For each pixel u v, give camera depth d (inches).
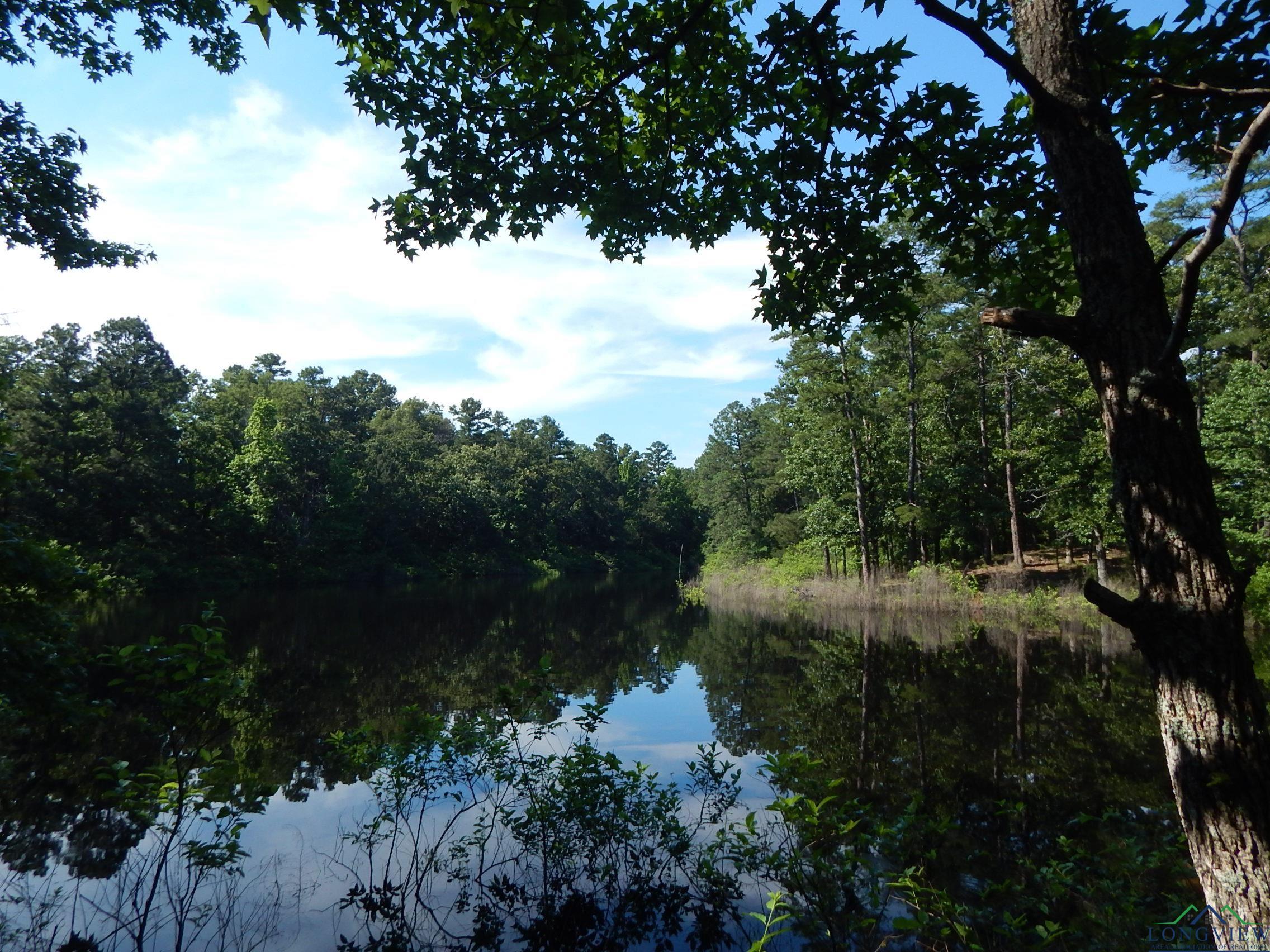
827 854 195.3
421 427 2583.7
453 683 487.5
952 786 269.0
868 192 154.9
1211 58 118.3
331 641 694.5
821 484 1117.1
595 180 158.6
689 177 168.2
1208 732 86.7
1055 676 480.4
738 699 444.1
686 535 3137.3
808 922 169.0
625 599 1327.5
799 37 136.9
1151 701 408.2
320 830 231.9
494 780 265.4
